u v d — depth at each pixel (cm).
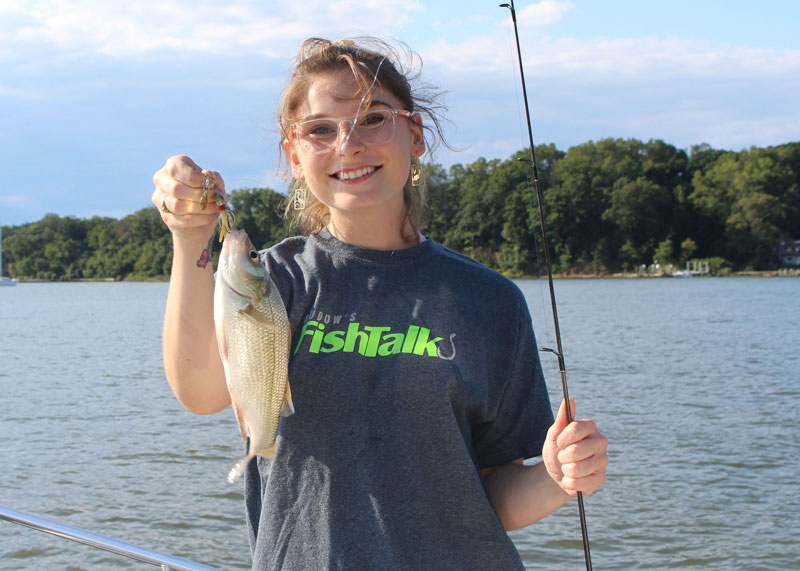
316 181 197
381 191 194
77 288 8594
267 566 182
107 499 823
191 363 187
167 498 828
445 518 181
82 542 239
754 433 1119
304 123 195
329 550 177
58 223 10075
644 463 962
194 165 177
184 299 185
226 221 184
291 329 195
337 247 202
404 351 186
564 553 688
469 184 6359
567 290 6253
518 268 6041
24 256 10012
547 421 205
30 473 920
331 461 181
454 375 185
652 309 4047
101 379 1706
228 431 1134
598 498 823
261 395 181
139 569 646
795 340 2486
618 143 8519
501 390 197
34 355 2202
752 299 4938
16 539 704
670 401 1390
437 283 196
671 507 795
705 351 2180
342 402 184
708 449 1028
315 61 197
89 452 1020
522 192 6062
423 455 181
